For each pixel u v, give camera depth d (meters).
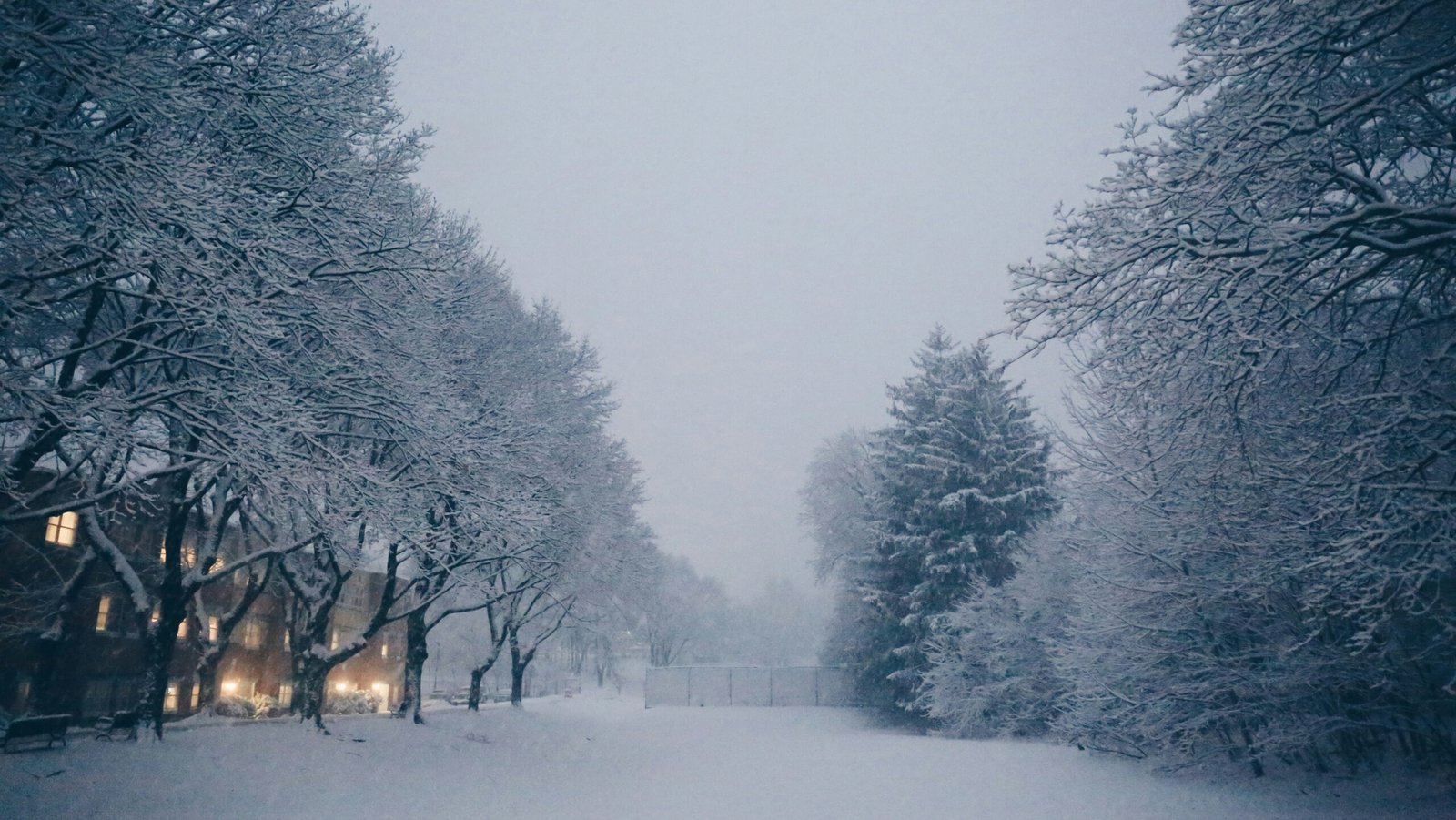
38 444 11.48
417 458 15.23
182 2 10.72
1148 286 8.74
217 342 13.23
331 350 13.95
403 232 16.59
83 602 24.33
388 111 15.70
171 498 16.48
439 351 18.28
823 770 18.86
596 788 16.14
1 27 8.57
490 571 23.36
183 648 27.70
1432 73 8.11
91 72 9.15
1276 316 8.54
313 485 12.83
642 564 33.22
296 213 12.55
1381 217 7.44
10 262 11.45
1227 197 8.33
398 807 13.05
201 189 10.27
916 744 25.56
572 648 82.25
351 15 14.86
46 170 9.66
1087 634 16.42
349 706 34.03
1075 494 19.12
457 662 69.31
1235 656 13.78
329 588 21.56
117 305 14.77
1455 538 7.95
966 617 29.31
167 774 13.37
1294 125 7.70
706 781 17.17
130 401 11.22
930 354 39.62
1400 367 10.14
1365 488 8.26
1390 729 12.38
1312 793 12.98
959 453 36.75
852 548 43.94
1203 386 9.82
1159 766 15.94
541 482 21.39
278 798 12.93
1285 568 10.31
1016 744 25.00
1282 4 7.80
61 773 12.28
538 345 27.42
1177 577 14.98
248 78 11.83
